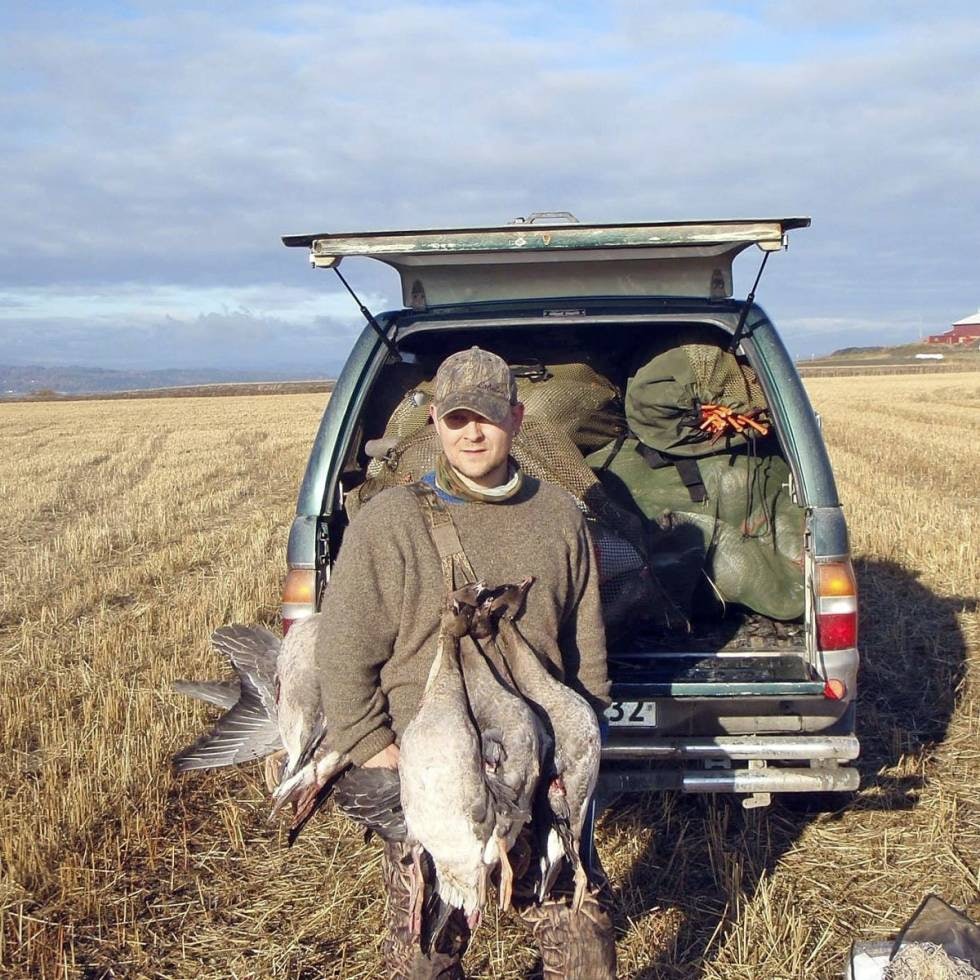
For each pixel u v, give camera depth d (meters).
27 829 4.54
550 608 2.72
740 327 4.33
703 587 4.62
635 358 4.93
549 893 2.67
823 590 4.04
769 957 3.65
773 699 4.03
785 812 4.79
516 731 2.48
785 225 3.95
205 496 17.11
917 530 10.88
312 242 4.08
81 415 46.56
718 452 4.64
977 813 4.73
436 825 2.41
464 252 4.09
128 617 8.80
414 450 4.25
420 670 2.69
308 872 4.39
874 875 4.21
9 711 6.30
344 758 2.76
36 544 13.03
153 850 4.53
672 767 4.21
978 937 2.99
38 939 3.85
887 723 5.83
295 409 48.25
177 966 3.75
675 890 4.13
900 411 31.06
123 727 6.00
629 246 4.06
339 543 4.53
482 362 2.69
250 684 3.29
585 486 4.27
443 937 2.74
